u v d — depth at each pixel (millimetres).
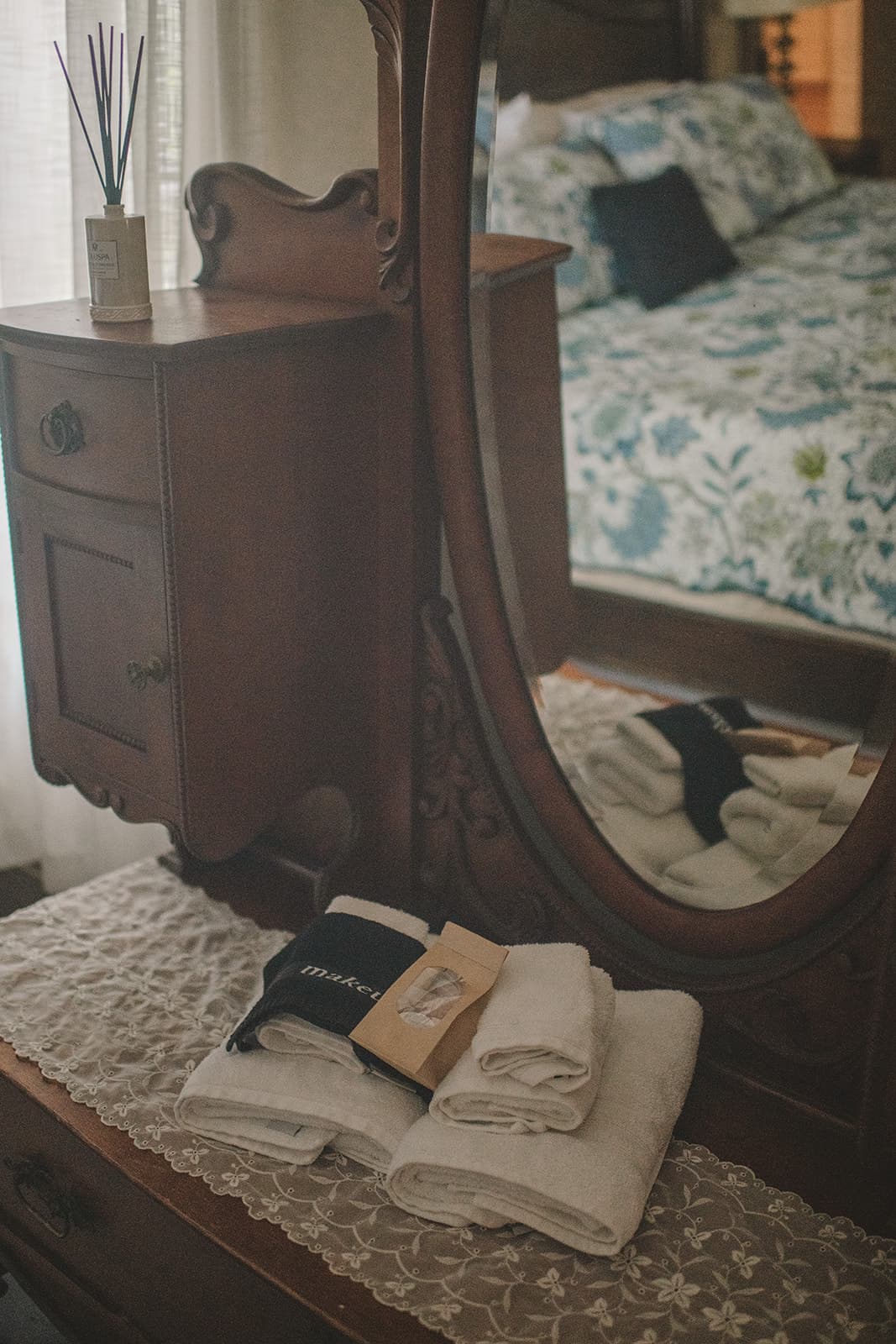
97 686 1270
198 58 1548
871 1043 1022
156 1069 1186
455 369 1180
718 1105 1162
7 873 2115
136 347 1051
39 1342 1375
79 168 1574
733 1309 941
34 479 1241
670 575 1103
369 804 1433
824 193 912
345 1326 927
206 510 1134
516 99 1057
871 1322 933
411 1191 1029
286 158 1547
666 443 1066
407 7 1080
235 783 1250
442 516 1271
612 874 1236
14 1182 1241
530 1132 1016
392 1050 1055
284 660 1262
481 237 1125
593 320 1075
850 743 1028
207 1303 1046
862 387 940
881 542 962
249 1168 1075
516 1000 1069
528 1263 981
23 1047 1210
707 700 1114
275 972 1190
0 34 1589
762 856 1122
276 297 1305
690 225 985
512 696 1263
